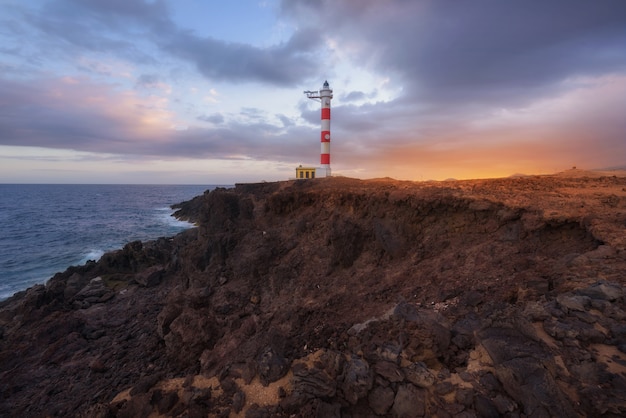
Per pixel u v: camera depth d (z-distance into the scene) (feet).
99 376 61.16
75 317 88.02
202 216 131.85
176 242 150.51
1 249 184.14
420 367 30.60
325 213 97.40
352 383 30.22
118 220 292.20
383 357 32.50
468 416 26.21
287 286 80.43
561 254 51.65
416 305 51.01
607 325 30.63
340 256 80.38
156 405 36.63
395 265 72.33
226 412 32.55
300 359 37.99
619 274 38.45
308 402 30.53
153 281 117.60
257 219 115.24
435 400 28.25
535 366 26.94
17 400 58.54
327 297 69.21
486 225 66.85
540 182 91.61
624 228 48.73
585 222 53.31
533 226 57.72
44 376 65.16
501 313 34.24
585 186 83.56
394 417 28.50
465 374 29.68
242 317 71.82
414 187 90.63
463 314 43.37
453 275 57.21
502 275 51.24
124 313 94.32
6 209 398.62
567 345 29.19
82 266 132.87
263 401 33.09
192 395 35.40
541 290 41.83
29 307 94.68
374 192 87.71
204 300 80.94
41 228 252.42
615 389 24.36
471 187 86.43
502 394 27.12
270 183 147.74
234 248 101.45
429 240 72.69
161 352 63.77
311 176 172.24
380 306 56.85
